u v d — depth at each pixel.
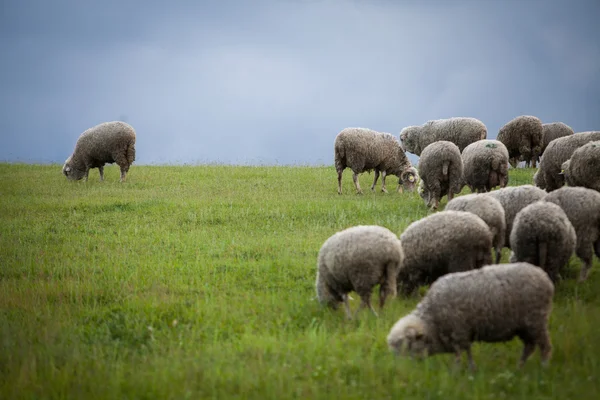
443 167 35.00
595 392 14.45
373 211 36.62
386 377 15.77
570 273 24.20
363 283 19.70
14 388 15.82
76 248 31.42
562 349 16.83
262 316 21.23
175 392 15.41
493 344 18.14
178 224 36.25
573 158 32.09
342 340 18.45
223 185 49.03
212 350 18.02
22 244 32.44
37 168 63.44
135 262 28.47
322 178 52.69
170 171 57.88
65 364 17.47
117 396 15.38
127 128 50.88
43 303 23.25
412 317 16.72
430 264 21.25
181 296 23.64
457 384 15.15
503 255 26.44
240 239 32.28
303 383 15.60
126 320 20.95
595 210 22.47
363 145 42.97
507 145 55.00
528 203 24.81
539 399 14.47
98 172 58.88
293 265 26.97
